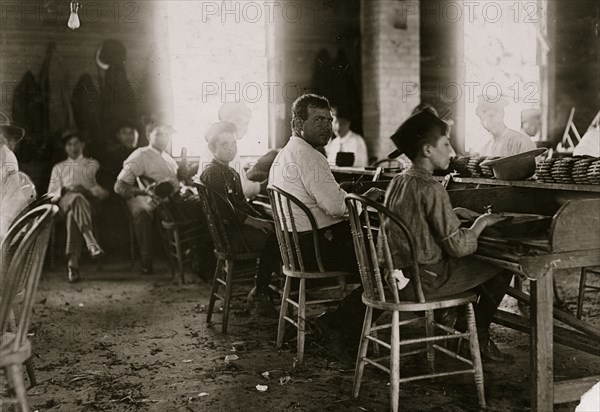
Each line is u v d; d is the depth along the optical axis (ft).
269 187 12.18
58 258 23.57
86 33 24.68
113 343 13.83
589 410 8.84
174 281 19.99
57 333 14.67
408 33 27.58
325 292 15.98
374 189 12.33
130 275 21.38
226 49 25.98
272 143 26.76
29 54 24.25
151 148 21.98
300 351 12.19
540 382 8.87
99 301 17.78
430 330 11.20
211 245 17.87
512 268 8.75
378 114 27.61
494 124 18.24
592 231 8.65
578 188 10.96
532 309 8.89
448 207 9.41
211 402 10.43
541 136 28.32
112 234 24.66
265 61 26.48
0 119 13.62
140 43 25.22
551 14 27.99
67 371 12.11
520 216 10.19
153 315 16.14
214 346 13.44
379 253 9.87
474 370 9.87
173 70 25.44
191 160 25.61
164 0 25.20
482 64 28.43
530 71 28.35
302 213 12.38
